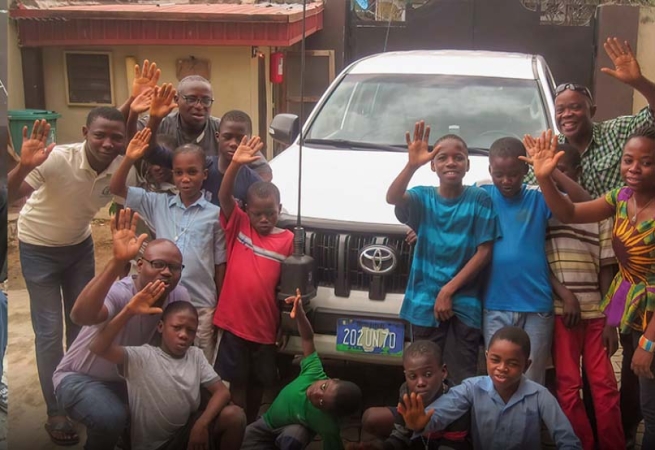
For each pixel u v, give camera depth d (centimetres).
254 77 811
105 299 315
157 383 311
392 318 352
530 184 358
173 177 368
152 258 313
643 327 306
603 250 335
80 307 300
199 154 351
